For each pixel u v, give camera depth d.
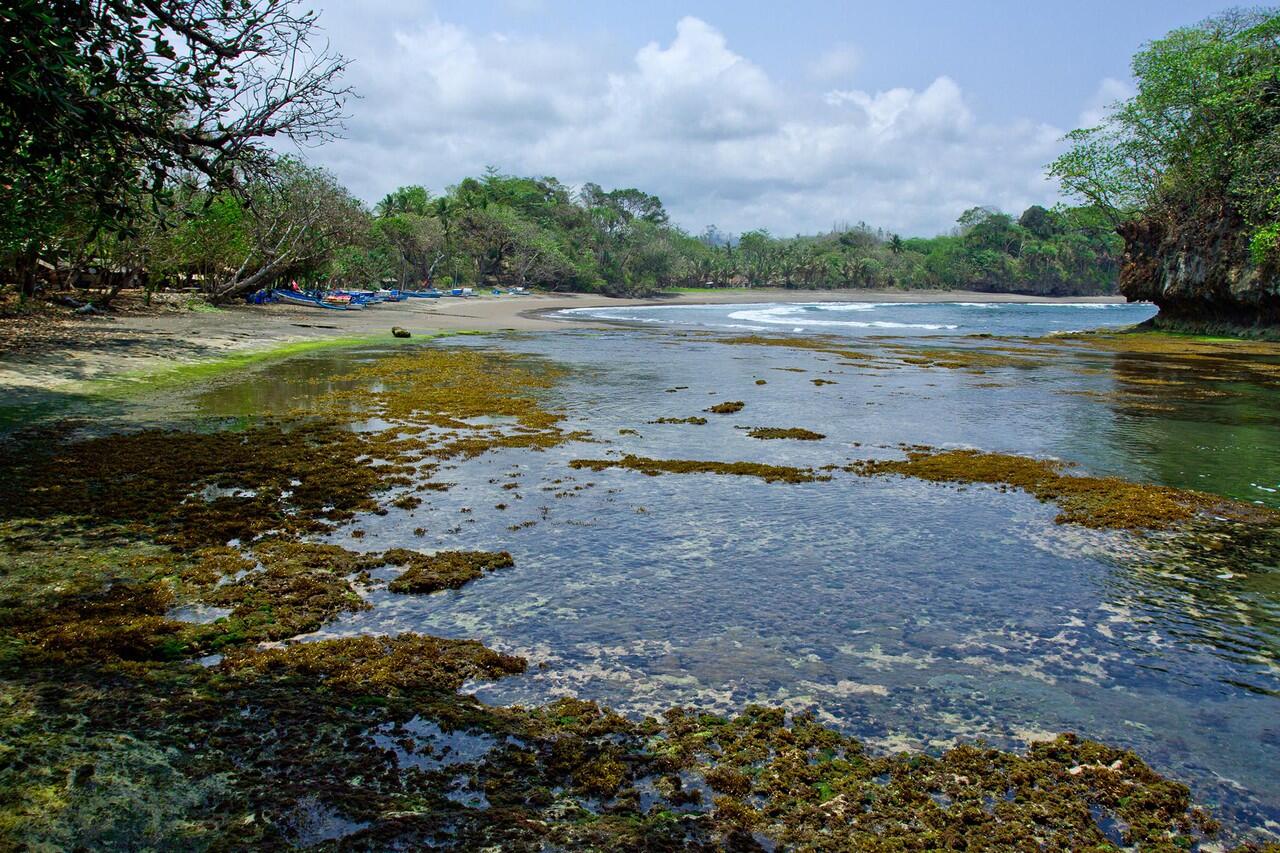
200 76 9.84
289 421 15.48
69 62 7.69
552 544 8.87
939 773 4.76
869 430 16.00
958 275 180.62
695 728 5.20
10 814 3.98
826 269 172.88
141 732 4.82
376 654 6.05
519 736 5.01
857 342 40.16
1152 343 40.66
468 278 108.69
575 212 131.12
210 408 16.66
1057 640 6.73
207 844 3.82
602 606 7.21
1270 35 42.06
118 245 32.16
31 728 4.80
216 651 6.07
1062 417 17.75
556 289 122.12
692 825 4.18
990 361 30.64
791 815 4.30
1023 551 8.94
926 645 6.59
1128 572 8.30
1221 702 5.75
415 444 13.68
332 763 4.58
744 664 6.18
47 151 8.88
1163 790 4.64
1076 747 5.11
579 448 13.84
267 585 7.31
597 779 4.54
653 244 133.25
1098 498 11.01
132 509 9.46
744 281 169.62
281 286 58.94
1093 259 179.75
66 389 17.86
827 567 8.34
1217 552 8.93
